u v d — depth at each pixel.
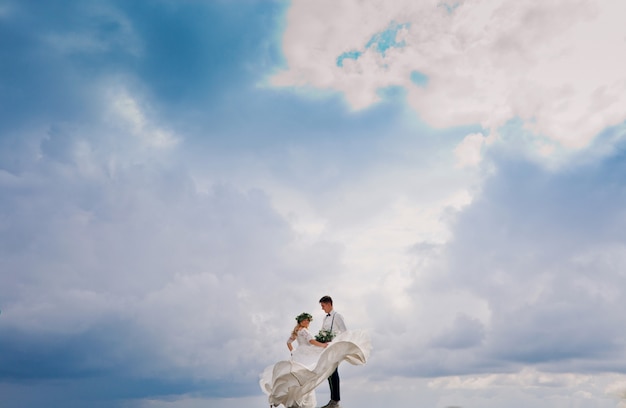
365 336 6.58
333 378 6.83
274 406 6.66
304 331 6.90
